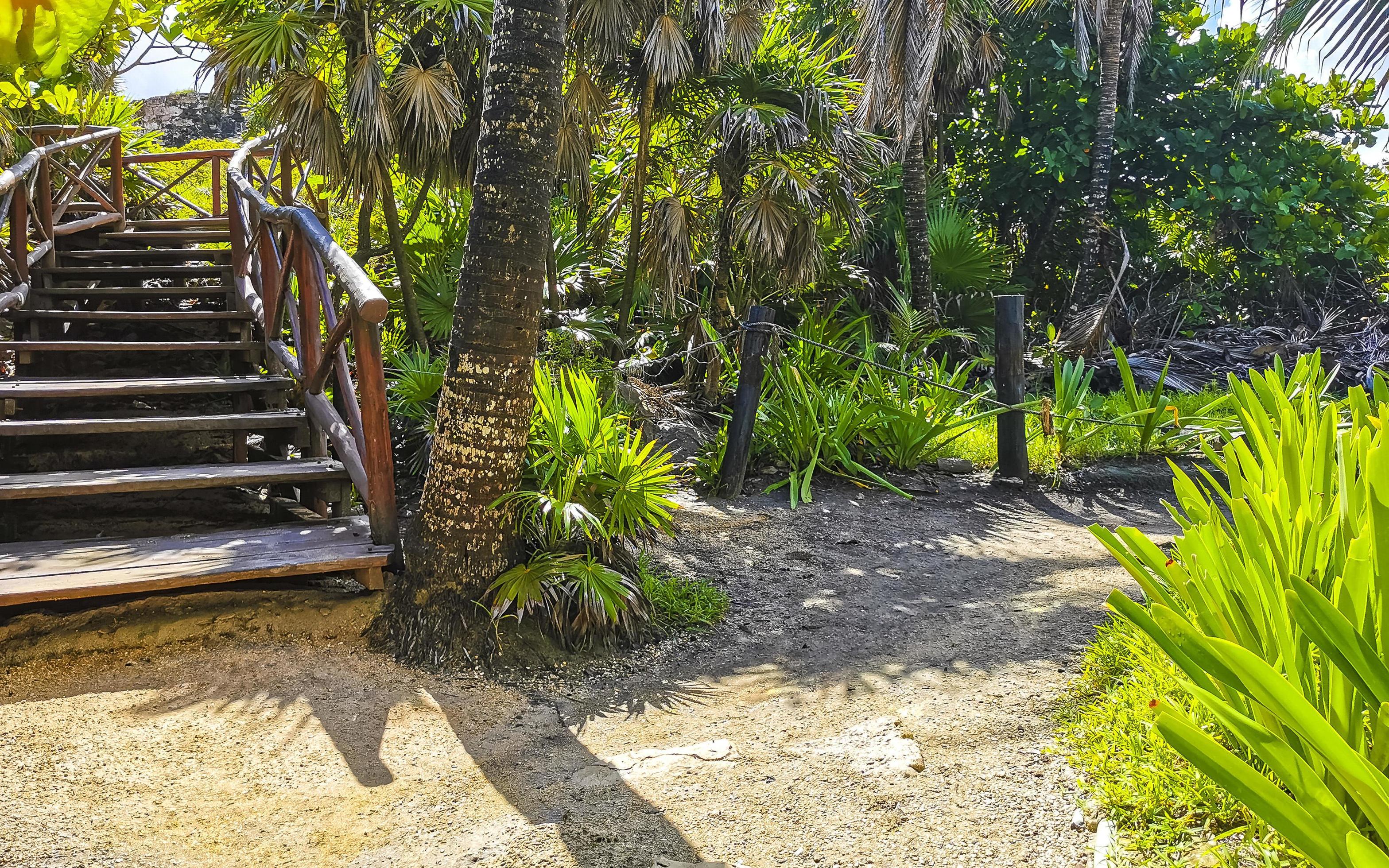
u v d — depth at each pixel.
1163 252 14.84
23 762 2.81
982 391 9.25
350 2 6.96
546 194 3.94
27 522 4.65
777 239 7.52
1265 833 2.25
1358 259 13.70
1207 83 14.27
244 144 8.51
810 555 5.72
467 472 3.89
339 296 7.55
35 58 0.48
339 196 7.60
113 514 4.89
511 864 2.49
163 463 5.57
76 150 8.81
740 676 3.95
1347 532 2.18
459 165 7.50
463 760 3.11
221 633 3.71
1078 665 3.71
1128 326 13.18
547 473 4.27
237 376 5.96
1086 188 14.48
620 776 2.97
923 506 6.96
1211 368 12.16
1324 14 5.91
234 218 7.04
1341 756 1.62
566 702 3.63
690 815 2.73
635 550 5.30
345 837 2.63
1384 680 1.65
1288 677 2.08
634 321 9.38
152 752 2.96
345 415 4.88
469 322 3.90
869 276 11.16
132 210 9.98
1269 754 1.73
